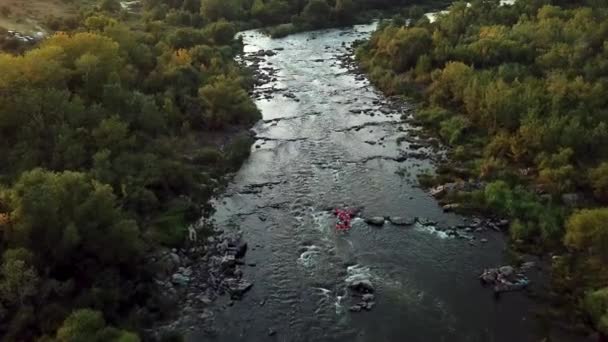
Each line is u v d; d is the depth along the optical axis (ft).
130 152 267.80
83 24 429.38
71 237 185.88
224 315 195.11
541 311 191.01
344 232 240.73
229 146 319.88
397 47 420.77
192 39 456.86
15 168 238.68
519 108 295.28
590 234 200.75
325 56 484.74
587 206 239.50
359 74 437.17
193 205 257.96
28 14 449.06
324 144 324.39
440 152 307.99
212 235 240.94
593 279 201.57
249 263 222.28
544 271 210.59
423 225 243.40
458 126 321.73
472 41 417.28
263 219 253.03
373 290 204.33
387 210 255.91
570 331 181.78
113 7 551.59
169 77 358.02
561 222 232.32
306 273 215.72
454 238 233.55
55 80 282.36
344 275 213.66
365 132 337.52
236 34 563.48
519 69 357.41
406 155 306.76
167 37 448.65
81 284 192.03
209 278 213.05
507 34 412.36
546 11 453.58
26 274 169.78
